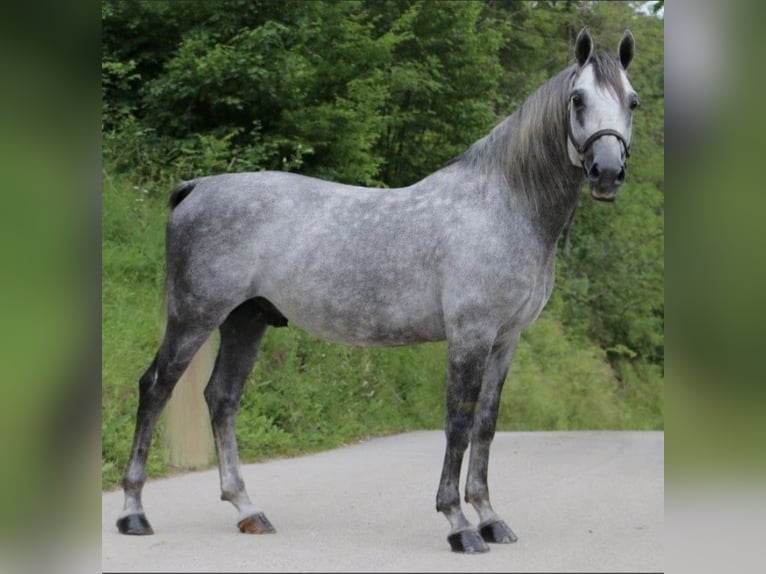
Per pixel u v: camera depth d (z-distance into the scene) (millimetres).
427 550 4496
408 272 4715
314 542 4672
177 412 5332
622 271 19000
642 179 20156
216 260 4969
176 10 10930
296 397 8805
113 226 8930
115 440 6547
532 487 6516
